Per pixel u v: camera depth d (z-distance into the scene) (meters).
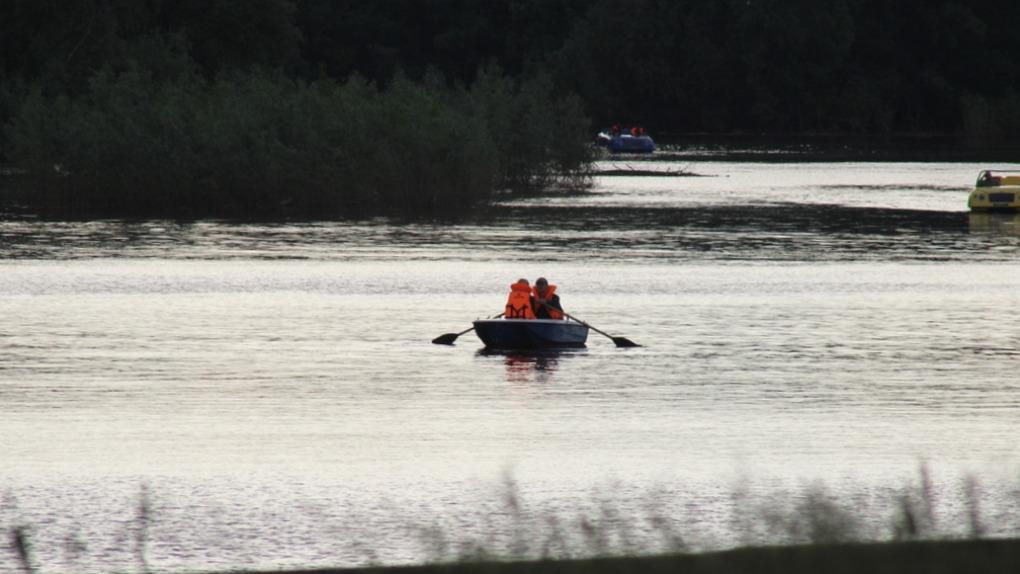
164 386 99.81
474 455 79.00
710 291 153.38
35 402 93.81
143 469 75.19
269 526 63.50
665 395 97.88
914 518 48.78
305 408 92.62
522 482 72.06
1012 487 69.94
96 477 73.25
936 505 65.19
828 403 95.06
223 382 101.69
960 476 73.44
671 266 175.50
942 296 150.38
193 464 76.44
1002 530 54.03
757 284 159.12
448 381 102.88
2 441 82.06
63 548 59.91
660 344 119.81
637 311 139.12
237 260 179.75
